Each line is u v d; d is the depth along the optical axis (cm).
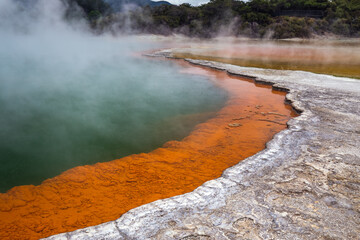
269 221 280
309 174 373
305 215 290
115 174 412
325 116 618
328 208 302
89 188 374
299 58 1798
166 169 424
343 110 663
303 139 489
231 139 543
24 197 356
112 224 277
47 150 522
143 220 282
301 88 902
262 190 335
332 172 379
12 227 293
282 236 260
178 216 288
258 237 258
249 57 1862
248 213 293
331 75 1120
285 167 392
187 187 371
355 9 4262
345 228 271
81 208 328
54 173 438
